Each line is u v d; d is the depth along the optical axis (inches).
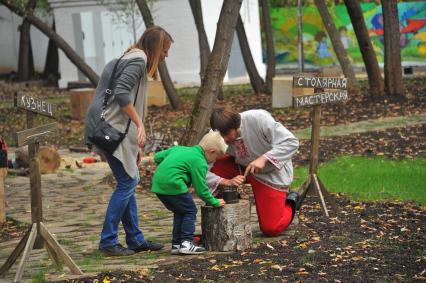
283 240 354.0
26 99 298.4
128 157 330.3
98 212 461.4
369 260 314.2
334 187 497.4
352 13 914.1
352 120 810.8
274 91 935.0
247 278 293.0
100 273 301.4
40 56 1614.2
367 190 483.5
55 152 631.2
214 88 525.3
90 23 1403.8
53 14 1446.9
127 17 1299.2
